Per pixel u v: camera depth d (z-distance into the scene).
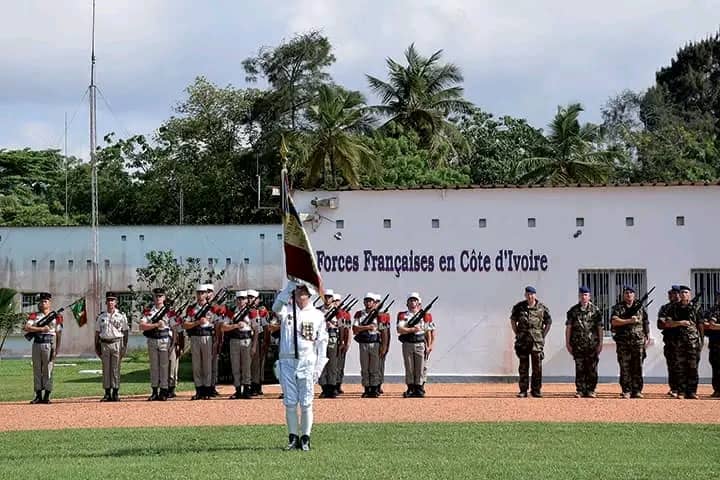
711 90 84.50
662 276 27.22
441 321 27.42
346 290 27.59
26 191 72.69
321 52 66.19
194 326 23.72
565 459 13.96
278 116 65.69
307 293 15.31
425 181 58.06
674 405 21.23
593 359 23.16
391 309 27.50
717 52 86.62
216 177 66.50
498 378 27.28
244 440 16.12
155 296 24.02
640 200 27.30
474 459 13.87
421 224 27.56
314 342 15.22
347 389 25.80
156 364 23.56
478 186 27.44
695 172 63.72
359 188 27.58
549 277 27.34
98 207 71.62
